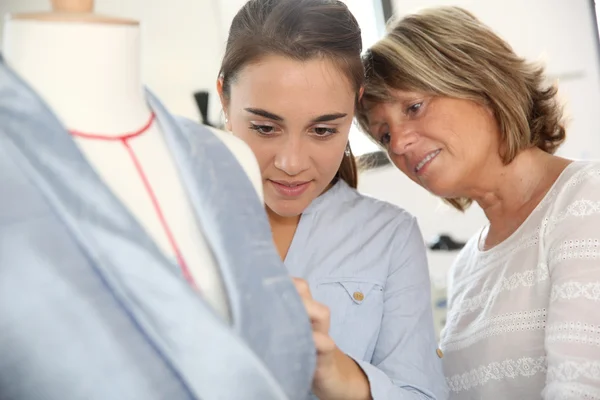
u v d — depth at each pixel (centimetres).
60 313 78
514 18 389
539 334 167
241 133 145
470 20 179
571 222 162
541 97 184
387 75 177
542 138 187
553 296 158
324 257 155
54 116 84
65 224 81
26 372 77
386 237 158
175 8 372
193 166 98
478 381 178
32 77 95
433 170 179
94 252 80
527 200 180
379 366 146
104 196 83
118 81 98
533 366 168
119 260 81
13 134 82
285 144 142
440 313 331
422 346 147
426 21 177
